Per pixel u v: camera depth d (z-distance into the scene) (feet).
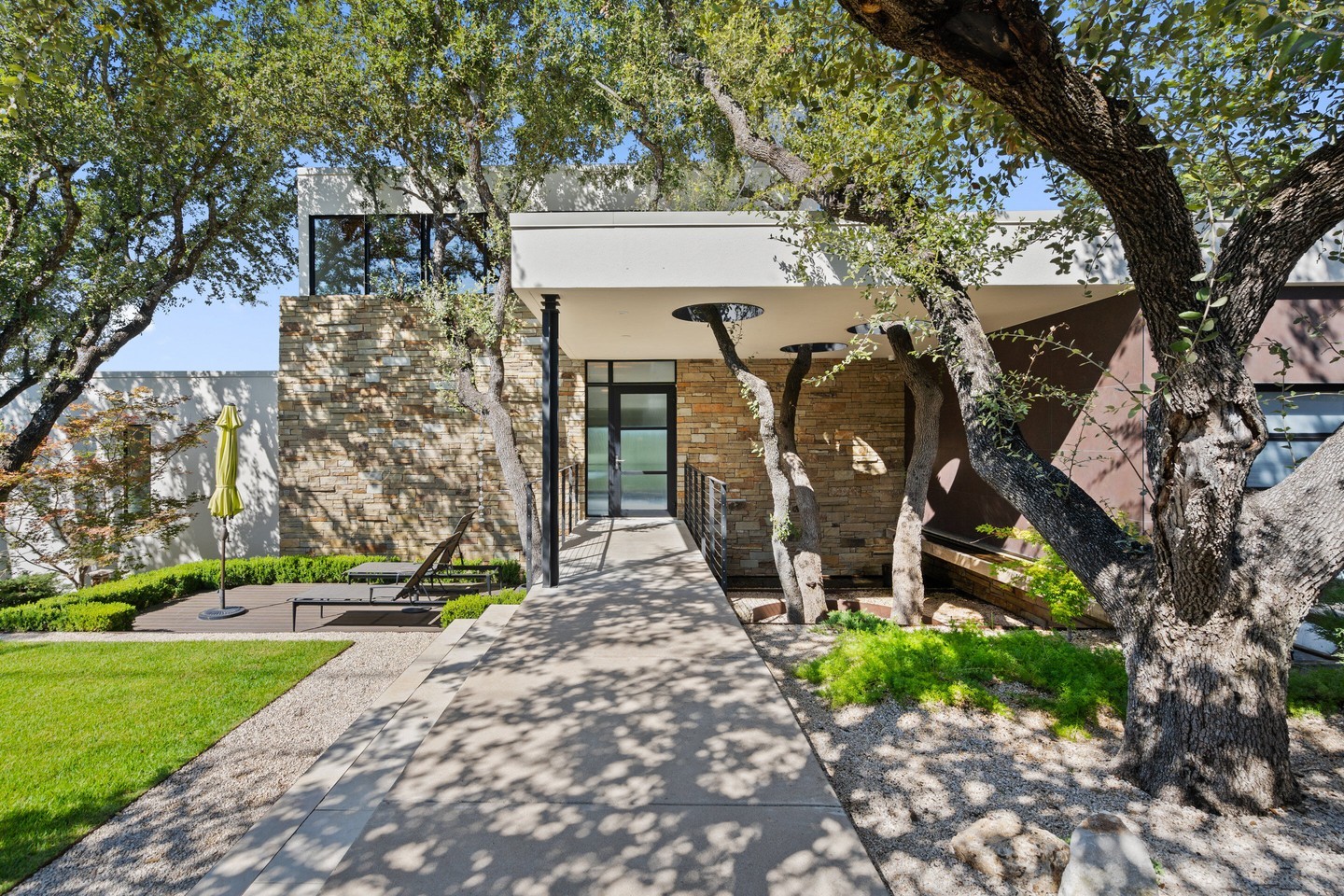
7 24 11.90
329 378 33.32
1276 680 9.66
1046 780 10.27
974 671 14.23
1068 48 8.68
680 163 30.12
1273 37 9.48
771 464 22.44
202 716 14.34
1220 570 9.30
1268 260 9.25
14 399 37.19
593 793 8.41
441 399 33.27
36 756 12.44
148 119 26.94
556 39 24.99
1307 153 11.09
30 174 29.45
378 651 19.65
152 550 35.86
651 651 13.89
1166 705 9.93
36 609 22.79
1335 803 9.69
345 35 24.94
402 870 6.88
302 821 8.58
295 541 33.30
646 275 17.51
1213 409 8.73
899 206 14.96
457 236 33.35
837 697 13.32
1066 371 21.86
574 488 32.42
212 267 37.19
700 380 33.71
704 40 19.76
